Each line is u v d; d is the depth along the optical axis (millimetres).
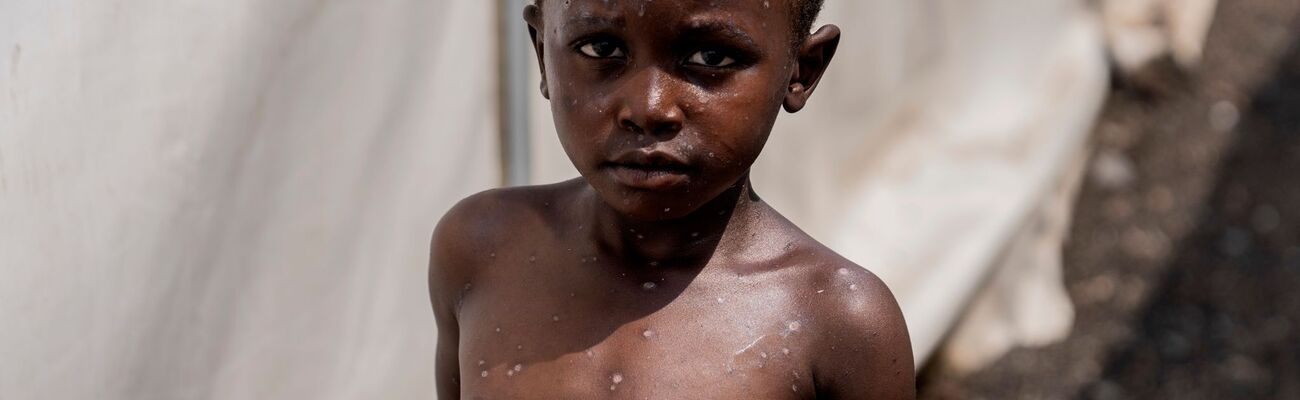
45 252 1375
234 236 1606
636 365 1036
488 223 1161
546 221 1136
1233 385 3471
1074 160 3785
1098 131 4465
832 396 1070
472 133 1965
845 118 3148
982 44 3617
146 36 1442
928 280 3170
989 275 3404
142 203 1464
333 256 1775
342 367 1832
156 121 1463
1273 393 3455
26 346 1372
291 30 1616
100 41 1396
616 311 1062
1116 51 4590
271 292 1688
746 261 1075
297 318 1740
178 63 1478
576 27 920
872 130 3289
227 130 1550
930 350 3145
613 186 937
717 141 922
